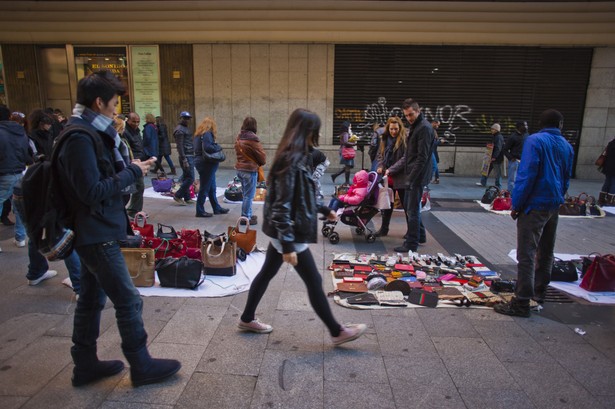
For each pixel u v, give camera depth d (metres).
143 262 4.21
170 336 3.33
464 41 12.42
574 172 13.27
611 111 12.80
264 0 12.09
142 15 12.41
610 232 7.03
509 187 9.98
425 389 2.73
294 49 12.79
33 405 2.50
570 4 11.75
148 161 2.67
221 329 3.46
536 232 3.75
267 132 13.28
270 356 3.07
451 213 8.30
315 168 6.37
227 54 12.91
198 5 12.23
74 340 2.66
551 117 3.82
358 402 2.59
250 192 6.55
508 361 3.08
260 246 5.62
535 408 2.58
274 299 4.06
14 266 4.82
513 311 3.83
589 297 4.26
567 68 12.71
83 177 2.24
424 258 5.20
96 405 2.52
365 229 6.14
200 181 7.27
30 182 2.33
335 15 12.13
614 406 2.61
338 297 4.05
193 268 4.20
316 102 13.09
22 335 3.32
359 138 13.26
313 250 5.71
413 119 5.42
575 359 3.13
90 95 2.38
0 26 12.64
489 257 5.58
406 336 3.41
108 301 3.88
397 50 12.79
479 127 13.19
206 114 13.30
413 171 5.39
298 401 2.59
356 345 3.25
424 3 11.96
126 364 2.92
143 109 13.41
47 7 12.39
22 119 6.33
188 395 2.62
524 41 12.31
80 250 2.44
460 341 3.36
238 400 2.59
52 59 13.38
